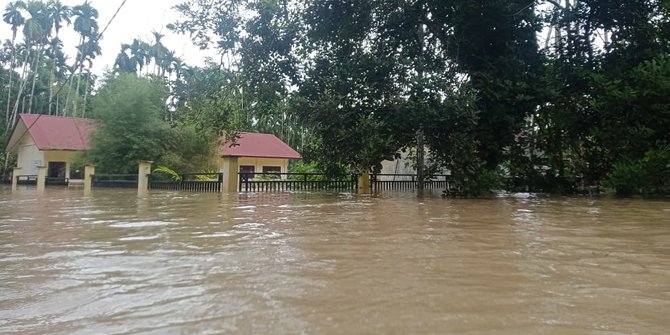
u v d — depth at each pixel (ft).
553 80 37.45
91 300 7.57
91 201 35.04
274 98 42.14
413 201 32.12
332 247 12.47
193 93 43.04
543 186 45.37
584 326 6.25
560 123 40.81
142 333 6.03
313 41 40.91
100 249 12.43
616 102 34.60
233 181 49.49
